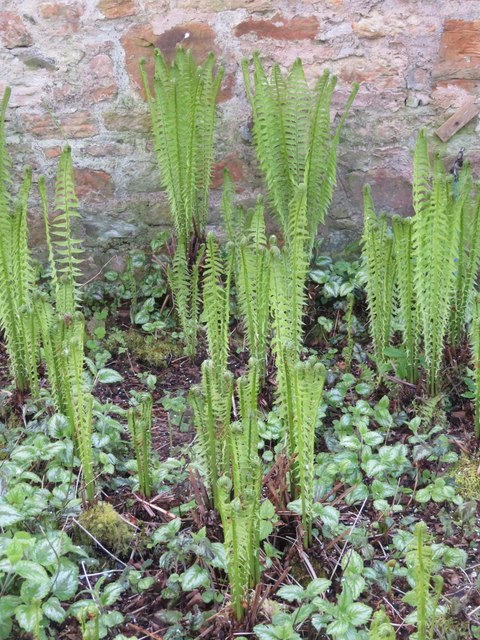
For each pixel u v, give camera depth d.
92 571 1.21
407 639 1.12
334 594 1.17
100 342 1.78
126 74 1.87
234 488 1.12
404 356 1.51
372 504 1.33
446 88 1.86
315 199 1.78
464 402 1.54
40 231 1.97
